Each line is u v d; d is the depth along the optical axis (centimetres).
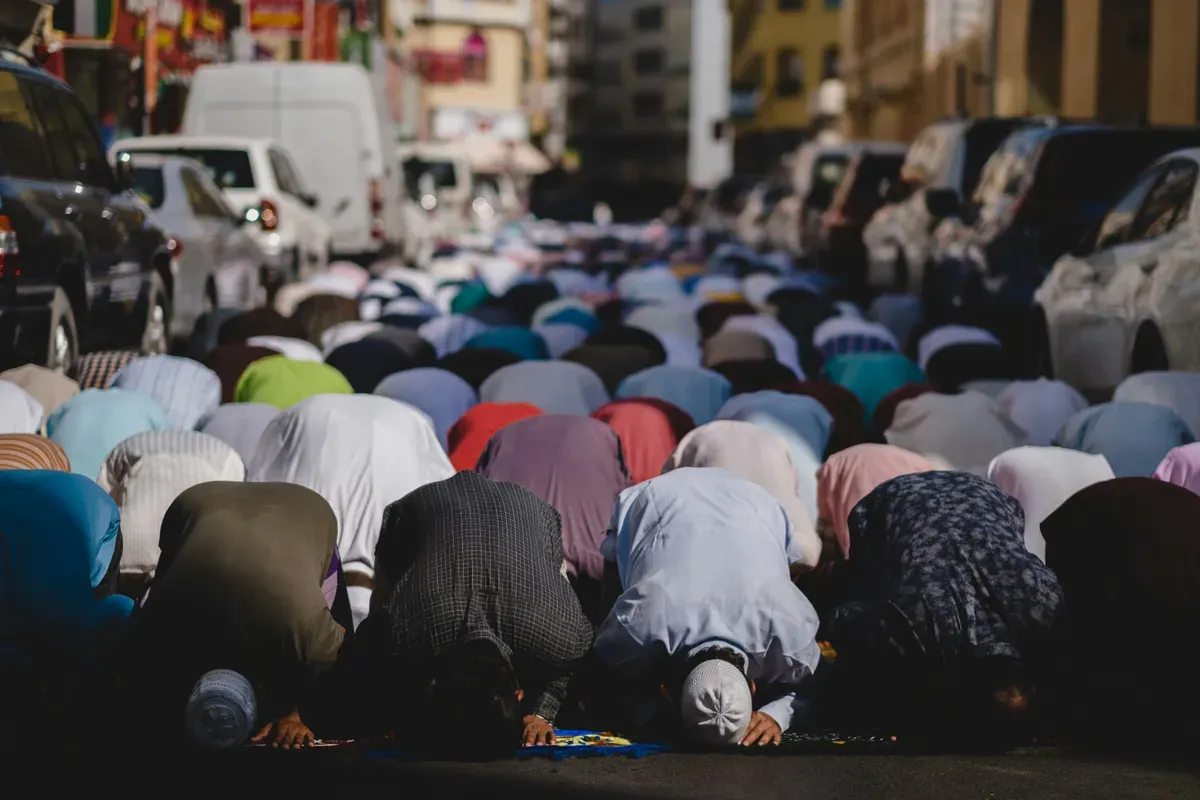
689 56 12344
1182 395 936
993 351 1124
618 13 12756
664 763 612
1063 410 957
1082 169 1562
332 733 661
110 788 575
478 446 884
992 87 3139
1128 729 654
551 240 3809
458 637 620
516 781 587
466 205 3841
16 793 570
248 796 567
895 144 2642
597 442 798
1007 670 622
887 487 683
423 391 996
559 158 10881
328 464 755
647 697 664
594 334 1188
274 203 2027
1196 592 651
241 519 638
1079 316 1274
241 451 855
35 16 1739
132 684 627
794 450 874
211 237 1720
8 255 1034
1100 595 661
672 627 639
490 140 8081
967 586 641
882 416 965
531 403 1009
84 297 1183
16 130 1113
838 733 654
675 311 1432
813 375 1338
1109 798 567
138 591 721
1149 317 1118
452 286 1889
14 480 640
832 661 767
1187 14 2230
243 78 2509
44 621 623
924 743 637
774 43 8625
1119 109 2550
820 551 782
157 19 2655
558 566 659
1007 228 1578
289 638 620
